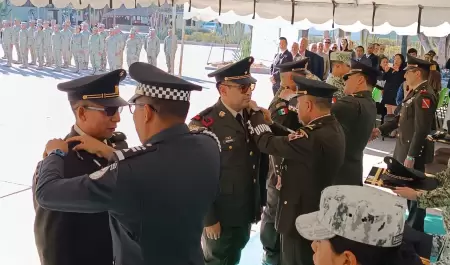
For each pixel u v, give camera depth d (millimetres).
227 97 2879
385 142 8961
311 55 10117
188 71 17422
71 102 1941
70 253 1847
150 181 1601
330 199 1248
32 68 18203
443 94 8672
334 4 4594
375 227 1164
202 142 1782
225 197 2885
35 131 8430
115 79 1937
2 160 6641
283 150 2732
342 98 3756
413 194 2590
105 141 2033
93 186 1571
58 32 17516
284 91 3520
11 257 3906
